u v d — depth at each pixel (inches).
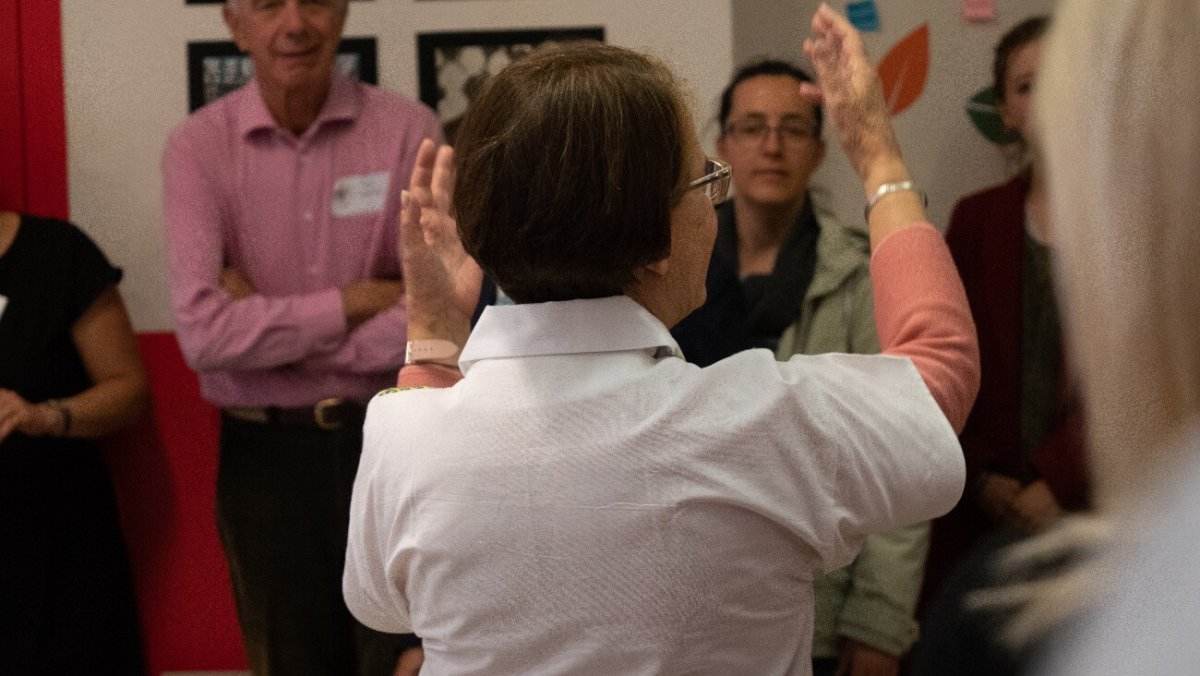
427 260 56.8
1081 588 19.5
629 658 43.0
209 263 119.5
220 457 124.2
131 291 131.1
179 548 133.6
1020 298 115.6
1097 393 19.3
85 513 126.3
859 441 44.0
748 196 111.2
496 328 47.5
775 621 44.8
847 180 123.3
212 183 121.5
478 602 44.7
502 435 45.2
